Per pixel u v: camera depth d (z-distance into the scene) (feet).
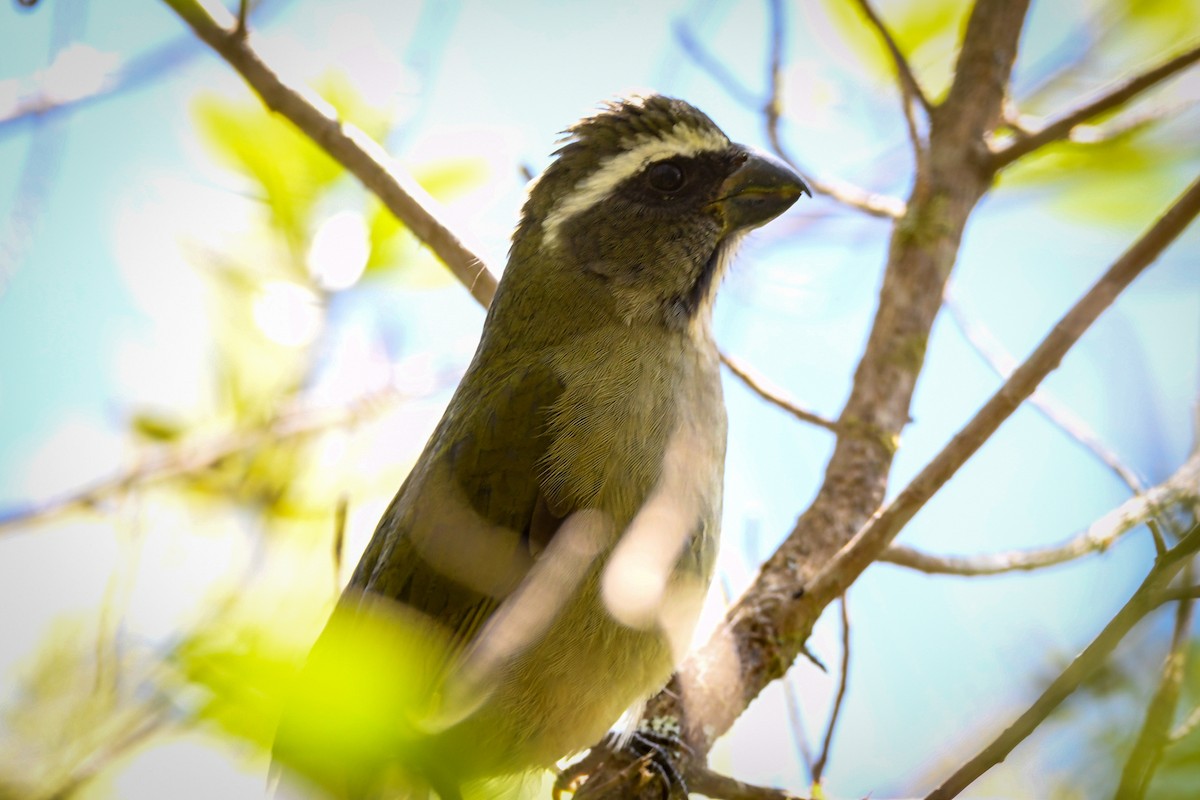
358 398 32.09
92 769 19.74
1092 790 22.80
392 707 15.90
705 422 28.99
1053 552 27.45
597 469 27.58
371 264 32.73
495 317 30.71
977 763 20.70
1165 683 20.80
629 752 27.63
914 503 25.43
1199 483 26.27
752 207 30.17
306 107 31.01
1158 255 24.81
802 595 27.37
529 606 26.05
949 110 33.30
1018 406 24.93
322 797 15.55
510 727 27.20
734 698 27.32
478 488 28.17
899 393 30.89
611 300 29.63
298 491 30.53
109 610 21.58
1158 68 30.27
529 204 30.86
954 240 32.01
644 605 25.71
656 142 30.19
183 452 30.32
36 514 28.48
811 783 26.94
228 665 15.40
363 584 29.12
